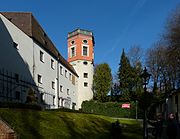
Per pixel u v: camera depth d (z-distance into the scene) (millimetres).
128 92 60875
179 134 20484
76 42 66000
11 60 29188
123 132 25422
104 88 64938
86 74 65000
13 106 19406
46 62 40000
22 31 32344
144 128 18953
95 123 25453
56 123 20359
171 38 40438
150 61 60062
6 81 27797
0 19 27328
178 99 41750
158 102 50656
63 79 49375
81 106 61625
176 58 43406
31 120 18500
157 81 59125
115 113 55438
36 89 35469
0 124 14742
